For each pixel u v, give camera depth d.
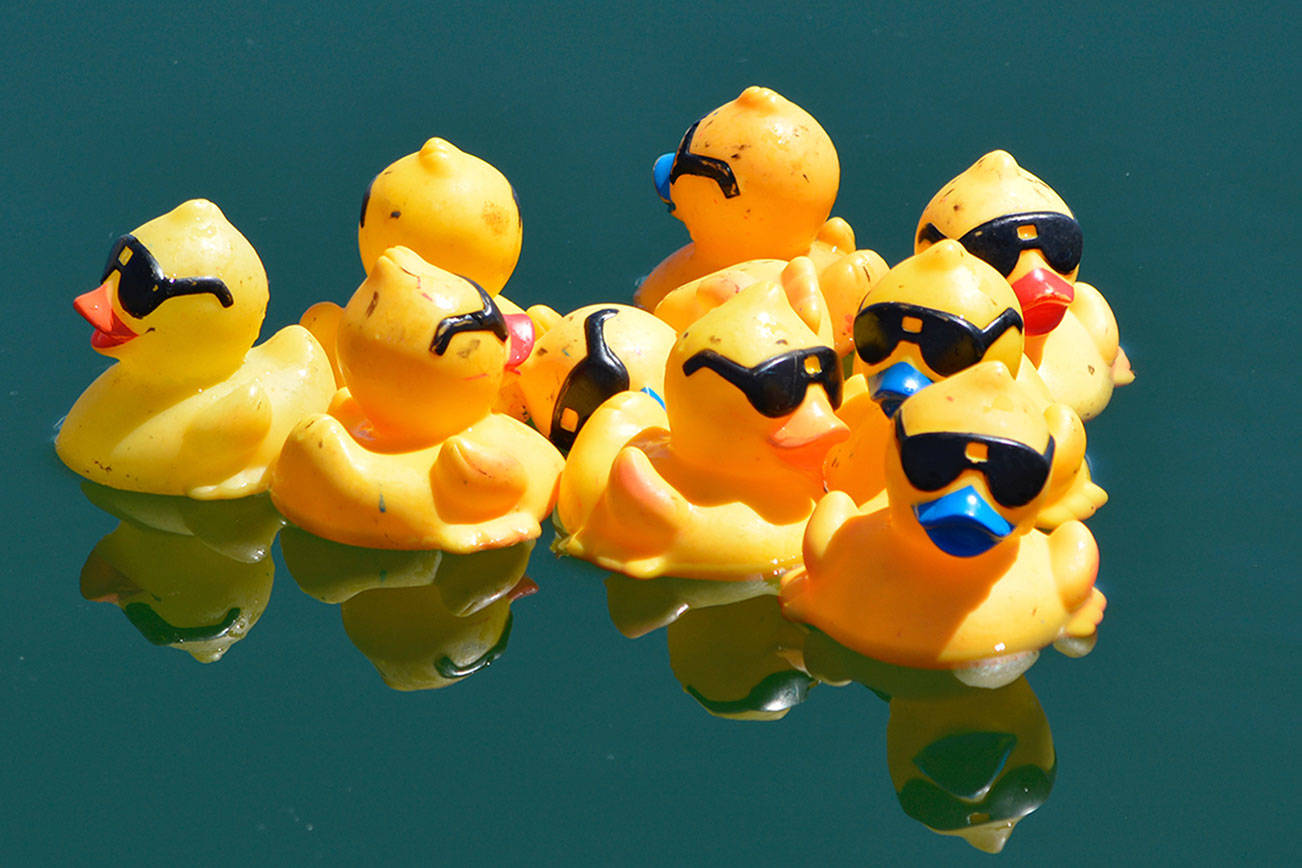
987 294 1.71
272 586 1.72
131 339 1.74
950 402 1.65
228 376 1.76
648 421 1.74
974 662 1.67
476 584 1.72
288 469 1.73
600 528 1.72
